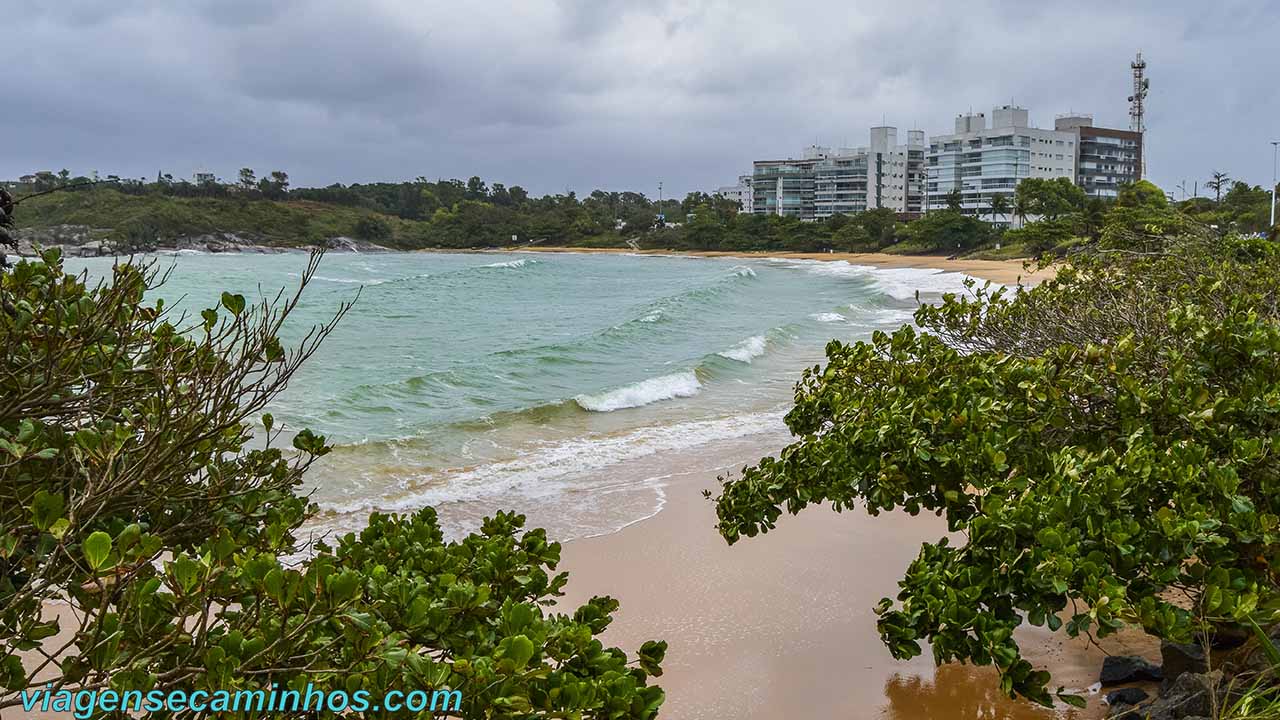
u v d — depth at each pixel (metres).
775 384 18.88
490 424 14.66
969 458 5.02
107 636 2.49
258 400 3.60
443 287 49.50
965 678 5.87
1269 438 4.55
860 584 7.63
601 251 136.00
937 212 103.06
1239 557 4.27
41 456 2.98
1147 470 4.12
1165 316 6.18
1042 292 8.05
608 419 15.26
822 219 131.38
